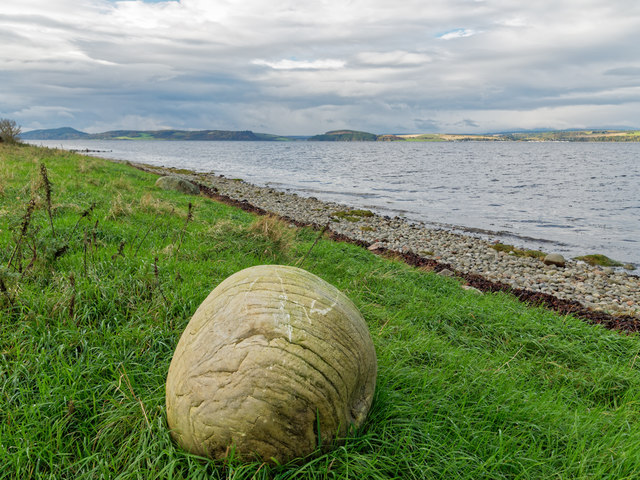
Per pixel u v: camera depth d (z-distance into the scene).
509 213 22.81
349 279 7.82
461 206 24.97
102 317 4.57
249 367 2.52
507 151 131.75
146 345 4.18
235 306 2.80
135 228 8.51
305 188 33.06
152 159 68.50
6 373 3.52
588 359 5.96
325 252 9.65
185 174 37.94
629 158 86.81
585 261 14.11
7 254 5.70
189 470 2.63
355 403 3.00
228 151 128.88
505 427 3.64
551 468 3.18
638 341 6.71
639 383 5.31
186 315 4.72
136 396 3.33
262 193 27.70
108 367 3.72
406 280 8.65
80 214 8.54
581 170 53.03
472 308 7.10
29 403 3.24
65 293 4.58
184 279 5.60
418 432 3.26
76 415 3.26
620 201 26.66
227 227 8.74
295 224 16.92
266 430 2.51
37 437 3.00
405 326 5.87
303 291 2.94
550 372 5.58
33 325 4.09
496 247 15.32
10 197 10.03
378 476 2.77
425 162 72.00
